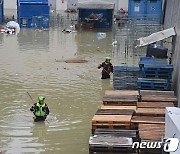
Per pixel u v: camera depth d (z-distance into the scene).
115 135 18.05
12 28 59.06
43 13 64.38
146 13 58.38
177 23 32.62
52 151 19.23
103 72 32.41
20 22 64.12
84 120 23.23
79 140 20.45
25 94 28.00
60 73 34.28
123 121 19.44
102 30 63.91
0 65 36.78
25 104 25.84
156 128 18.61
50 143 20.08
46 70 35.25
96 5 64.69
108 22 66.94
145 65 27.52
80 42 51.47
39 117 22.67
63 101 26.66
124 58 41.22
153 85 26.92
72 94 28.27
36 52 43.62
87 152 19.12
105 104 23.33
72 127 22.14
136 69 28.86
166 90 26.81
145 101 23.55
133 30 49.59
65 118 23.48
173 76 27.88
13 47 46.41
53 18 74.69
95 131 18.70
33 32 59.56
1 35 55.66
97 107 25.61
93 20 66.12
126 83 28.78
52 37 55.19
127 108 22.09
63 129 21.83
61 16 77.94
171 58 32.81
